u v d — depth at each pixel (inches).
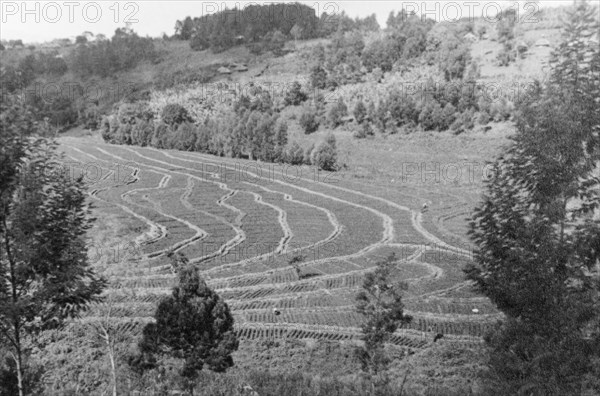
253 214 3688.5
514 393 783.7
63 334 1695.4
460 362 1678.2
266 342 1817.2
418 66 7426.2
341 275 2518.5
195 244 2945.4
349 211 3794.3
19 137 732.0
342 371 1633.9
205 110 7057.1
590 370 741.3
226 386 1392.7
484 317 2062.0
